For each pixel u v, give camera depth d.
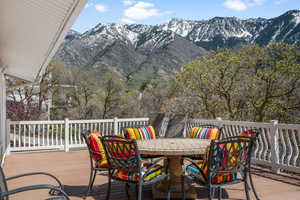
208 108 13.26
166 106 14.34
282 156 5.14
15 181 4.81
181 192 3.81
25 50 5.20
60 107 23.52
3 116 7.19
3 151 6.75
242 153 3.26
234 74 12.73
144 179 3.27
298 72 11.73
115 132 8.59
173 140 4.30
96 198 3.90
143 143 3.97
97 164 3.99
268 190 4.19
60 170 5.64
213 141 3.05
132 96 25.41
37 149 8.70
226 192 4.11
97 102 24.67
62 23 3.30
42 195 4.02
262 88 12.38
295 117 12.02
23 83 10.54
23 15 3.40
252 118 12.91
